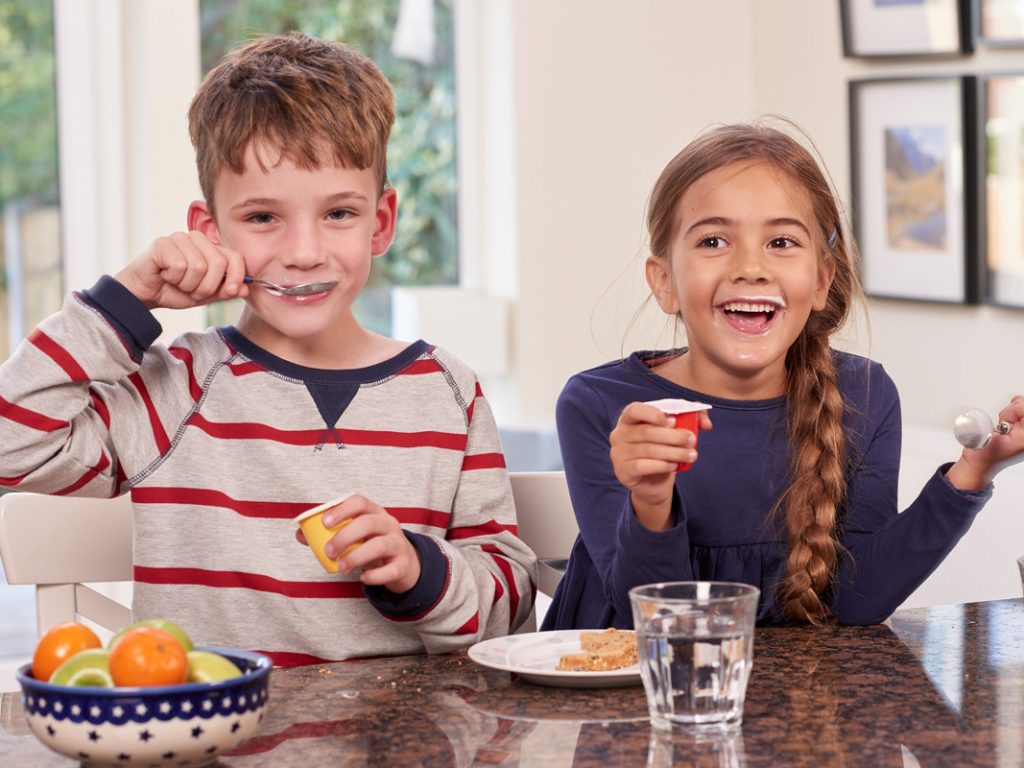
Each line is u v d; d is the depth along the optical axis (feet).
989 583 6.62
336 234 4.47
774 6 12.65
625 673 3.31
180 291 4.17
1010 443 4.14
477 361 12.78
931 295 10.41
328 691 3.37
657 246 5.02
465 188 13.74
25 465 4.13
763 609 4.61
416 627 4.09
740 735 2.93
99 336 4.06
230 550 4.53
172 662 2.78
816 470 4.63
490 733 2.99
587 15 12.86
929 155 10.34
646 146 13.10
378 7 13.46
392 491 4.65
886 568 4.31
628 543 3.99
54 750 2.77
